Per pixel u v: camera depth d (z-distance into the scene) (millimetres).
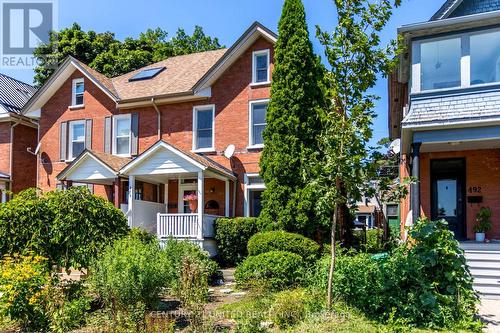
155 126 18531
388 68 7461
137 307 6746
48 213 9047
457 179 14008
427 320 7031
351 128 7086
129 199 15719
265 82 16938
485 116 11266
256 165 16656
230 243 14836
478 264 10914
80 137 19922
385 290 7477
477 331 6715
